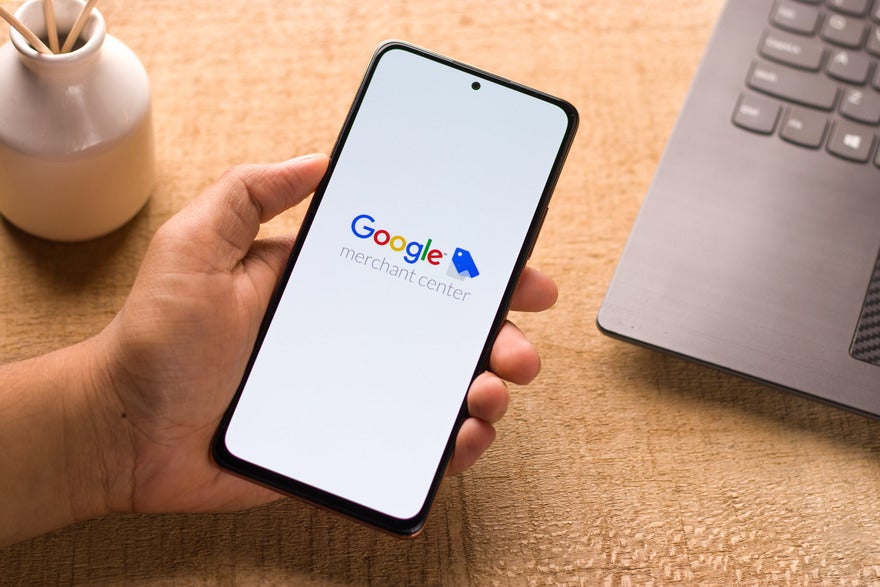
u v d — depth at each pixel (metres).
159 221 0.62
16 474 0.52
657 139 0.66
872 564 0.56
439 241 0.55
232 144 0.65
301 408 0.53
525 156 0.56
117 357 0.51
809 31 0.62
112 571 0.54
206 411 0.53
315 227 0.55
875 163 0.60
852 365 0.57
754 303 0.58
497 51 0.68
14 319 0.59
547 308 0.59
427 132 0.56
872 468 0.59
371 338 0.54
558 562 0.56
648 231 0.59
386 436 0.53
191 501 0.55
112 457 0.53
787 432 0.59
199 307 0.51
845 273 0.58
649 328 0.57
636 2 0.70
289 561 0.55
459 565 0.55
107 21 0.66
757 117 0.61
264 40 0.67
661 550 0.56
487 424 0.54
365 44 0.68
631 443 0.59
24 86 0.51
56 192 0.54
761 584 0.56
